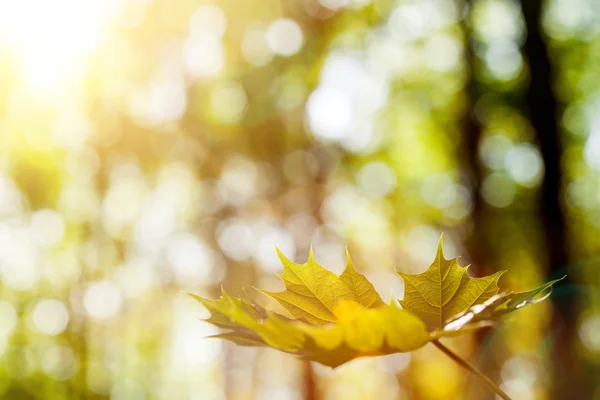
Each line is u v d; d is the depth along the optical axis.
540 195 12.56
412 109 20.45
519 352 12.26
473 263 16.09
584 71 16.94
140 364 22.89
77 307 20.36
